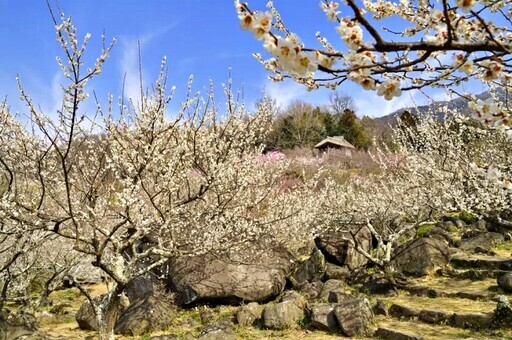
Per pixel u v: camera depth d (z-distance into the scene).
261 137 9.58
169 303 9.53
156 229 7.72
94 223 6.07
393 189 12.51
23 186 7.38
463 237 13.10
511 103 6.86
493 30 3.02
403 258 11.26
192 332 8.37
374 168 25.27
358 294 10.04
